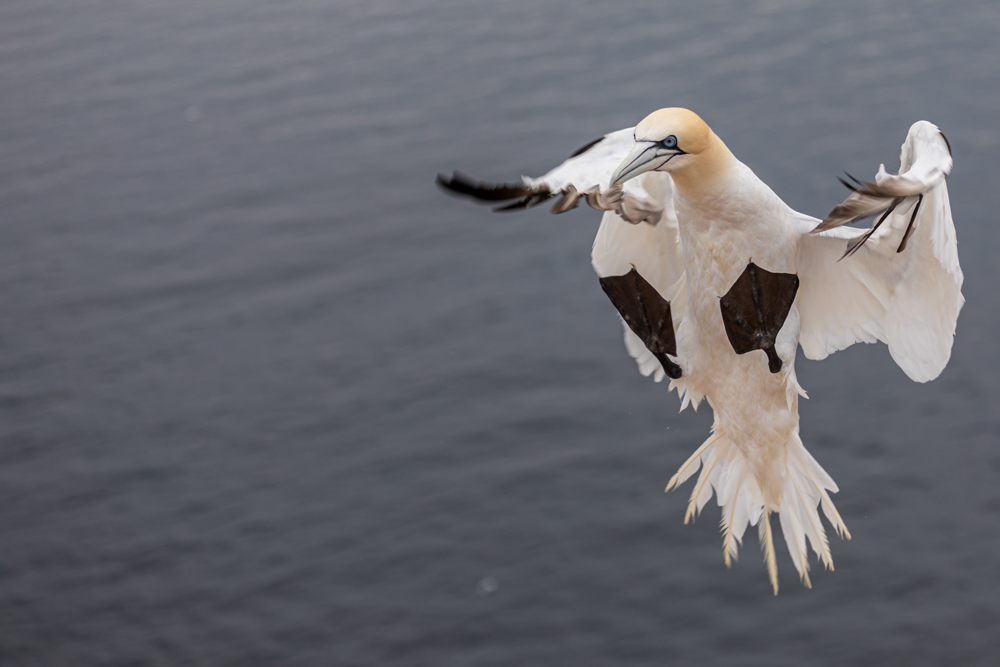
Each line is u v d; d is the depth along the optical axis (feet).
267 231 103.65
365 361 84.79
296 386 82.99
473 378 81.15
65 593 68.59
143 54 147.43
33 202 114.52
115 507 74.49
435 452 74.79
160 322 93.25
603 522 67.46
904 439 70.33
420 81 128.06
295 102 128.06
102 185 115.85
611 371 80.02
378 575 66.23
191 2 165.99
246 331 90.22
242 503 72.84
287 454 76.79
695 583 62.69
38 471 78.38
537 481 71.00
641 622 61.00
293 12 156.15
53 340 92.07
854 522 65.05
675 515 67.26
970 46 114.42
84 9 168.25
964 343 76.54
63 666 63.26
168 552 70.23
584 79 121.49
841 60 116.16
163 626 64.95
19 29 161.68
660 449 72.33
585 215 101.09
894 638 57.72
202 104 131.03
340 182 110.32
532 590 63.46
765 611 60.59
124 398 84.23
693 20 132.57
